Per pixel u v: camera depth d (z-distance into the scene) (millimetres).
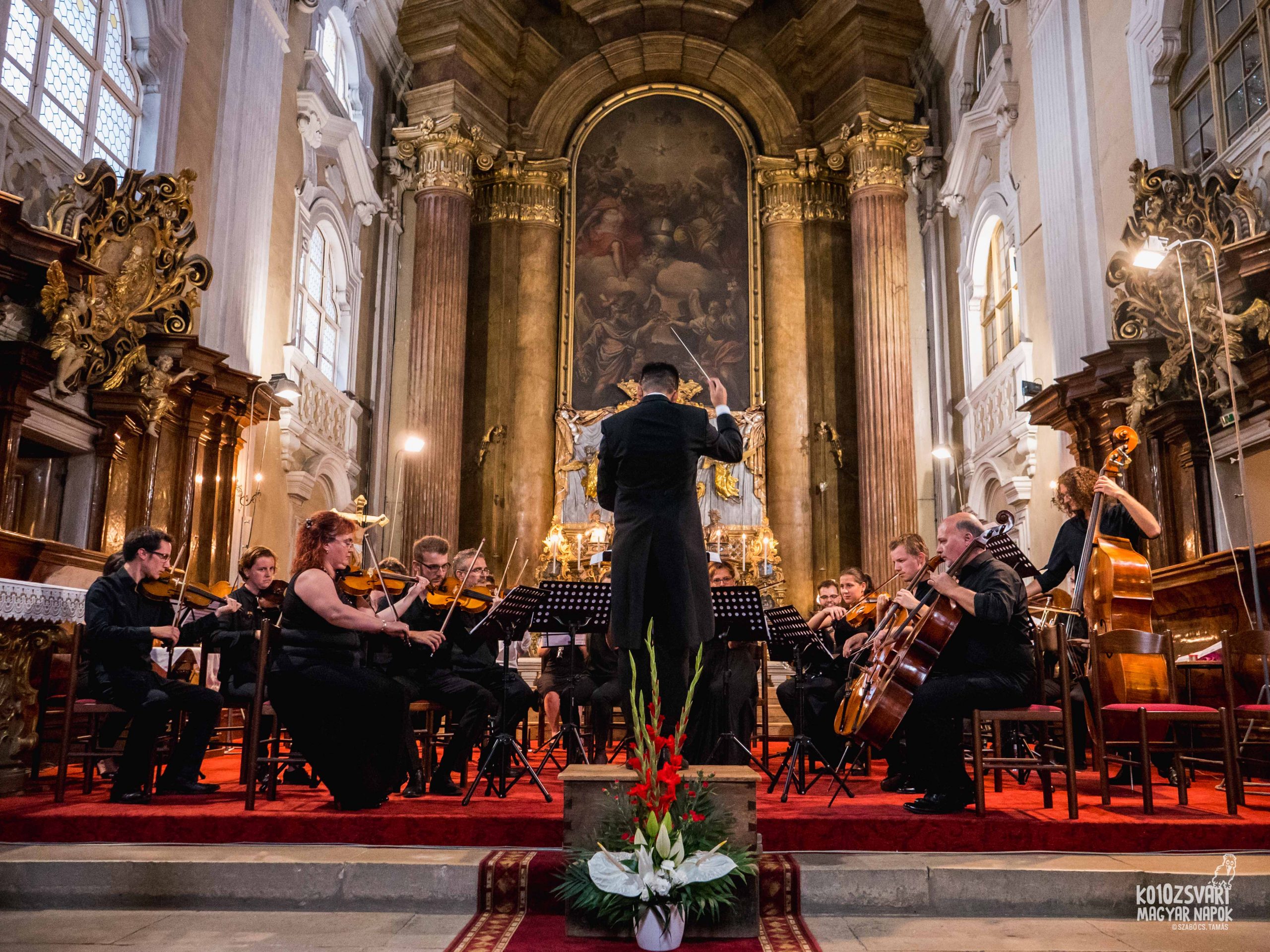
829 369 16109
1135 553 6133
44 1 8414
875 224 15469
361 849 4328
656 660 4242
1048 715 4672
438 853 4246
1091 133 10875
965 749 7594
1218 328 8234
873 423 15031
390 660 5820
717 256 16719
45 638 5734
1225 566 7246
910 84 16344
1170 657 5438
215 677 8125
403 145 15836
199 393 9734
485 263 16484
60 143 8523
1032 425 11758
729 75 17000
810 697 6789
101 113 9297
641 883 3486
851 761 6398
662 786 3631
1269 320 7691
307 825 4441
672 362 16312
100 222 8336
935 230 15812
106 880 4070
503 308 16359
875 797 5574
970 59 14648
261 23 11633
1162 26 9711
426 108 15992
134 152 9766
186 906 4055
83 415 8555
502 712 5387
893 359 15102
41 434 8102
